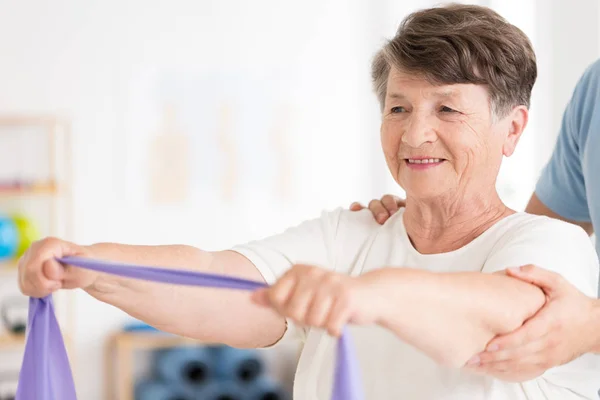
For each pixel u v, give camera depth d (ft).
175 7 14.93
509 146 3.86
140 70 14.83
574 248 3.51
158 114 14.89
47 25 14.52
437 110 3.66
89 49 14.66
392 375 3.65
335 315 2.16
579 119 5.20
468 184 3.72
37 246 3.02
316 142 15.53
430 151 3.66
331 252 4.12
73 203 14.66
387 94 3.81
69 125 13.99
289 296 2.19
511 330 2.74
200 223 15.08
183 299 3.60
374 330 3.75
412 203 3.93
